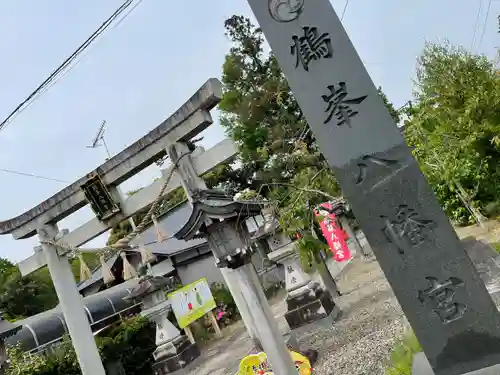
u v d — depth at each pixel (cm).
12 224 906
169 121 746
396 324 948
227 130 1928
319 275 1331
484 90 1200
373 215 379
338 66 390
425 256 365
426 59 1369
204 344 1788
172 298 1578
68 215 897
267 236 1291
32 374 1224
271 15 412
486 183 1387
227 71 2012
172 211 2658
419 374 385
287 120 1789
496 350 345
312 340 1103
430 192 365
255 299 639
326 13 397
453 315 358
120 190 848
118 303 1864
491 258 1032
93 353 883
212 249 654
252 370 769
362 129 382
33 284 2539
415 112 1323
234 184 2152
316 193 671
